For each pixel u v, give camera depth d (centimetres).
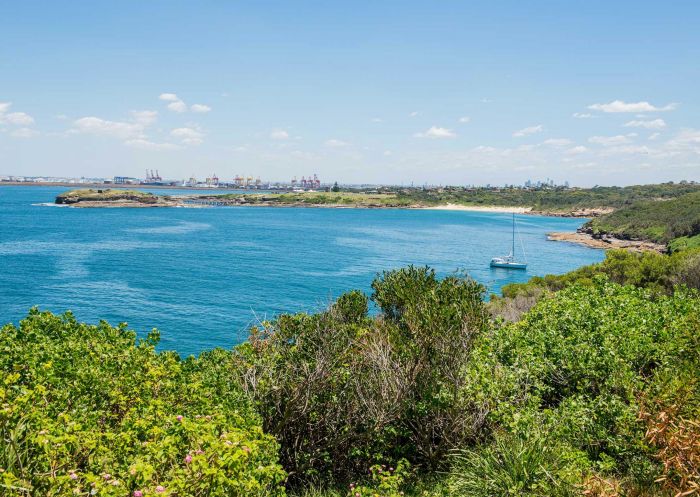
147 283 5431
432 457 840
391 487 689
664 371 745
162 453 429
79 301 4494
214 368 771
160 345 3281
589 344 927
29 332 686
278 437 788
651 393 686
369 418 830
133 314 4100
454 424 835
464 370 872
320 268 6812
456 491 669
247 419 620
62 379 559
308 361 852
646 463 631
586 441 712
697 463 528
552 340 973
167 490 391
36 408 467
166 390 612
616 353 861
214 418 537
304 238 10831
